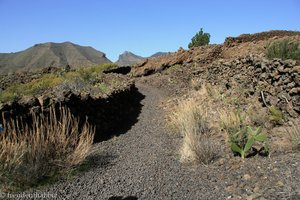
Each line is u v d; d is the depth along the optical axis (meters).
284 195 4.45
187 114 8.76
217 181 5.36
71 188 5.46
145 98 16.22
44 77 24.36
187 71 19.89
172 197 5.01
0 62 132.00
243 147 6.35
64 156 6.34
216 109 9.48
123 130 9.81
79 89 14.34
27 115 7.11
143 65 27.92
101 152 7.39
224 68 12.83
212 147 6.70
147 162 6.59
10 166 5.51
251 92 9.28
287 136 6.67
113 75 21.11
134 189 5.37
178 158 6.70
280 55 10.34
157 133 9.06
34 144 6.05
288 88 7.66
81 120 8.46
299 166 5.27
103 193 5.27
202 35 34.38
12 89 17.55
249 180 5.17
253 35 24.34
